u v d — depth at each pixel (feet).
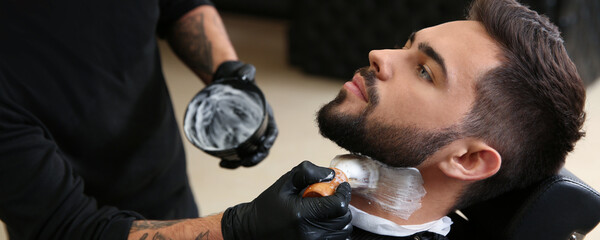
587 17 8.44
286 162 7.12
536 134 2.43
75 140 3.16
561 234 2.57
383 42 9.04
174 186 3.93
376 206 2.62
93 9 3.08
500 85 2.38
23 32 2.87
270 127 3.21
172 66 10.48
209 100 3.32
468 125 2.40
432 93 2.43
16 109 2.76
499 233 2.68
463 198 2.62
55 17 2.95
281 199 2.22
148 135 3.52
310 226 2.17
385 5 8.78
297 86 9.48
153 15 3.35
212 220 2.48
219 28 3.80
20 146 2.64
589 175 6.62
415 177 2.53
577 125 2.48
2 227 6.03
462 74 2.40
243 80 3.33
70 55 3.02
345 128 2.60
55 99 3.00
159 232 2.54
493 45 2.42
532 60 2.37
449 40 2.48
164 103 3.66
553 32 2.48
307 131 7.87
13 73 2.82
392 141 2.50
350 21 9.14
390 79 2.55
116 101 3.26
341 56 9.47
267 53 11.09
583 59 8.67
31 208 2.67
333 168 2.41
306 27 9.60
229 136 3.24
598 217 2.53
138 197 3.68
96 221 2.67
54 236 2.66
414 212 2.63
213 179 6.89
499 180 2.54
